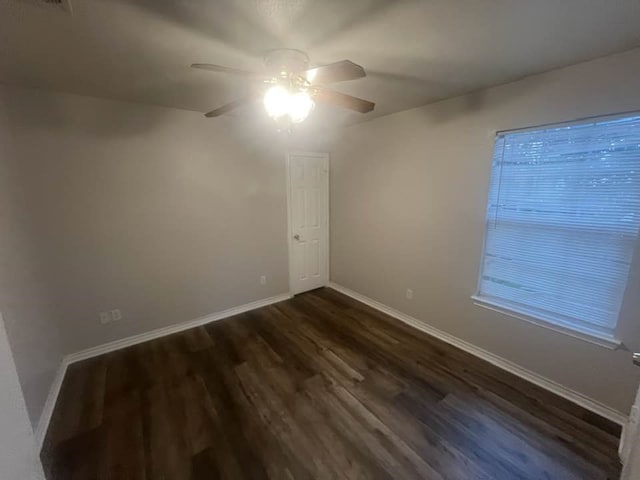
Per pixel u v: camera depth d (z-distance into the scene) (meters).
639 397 0.60
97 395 2.18
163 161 2.83
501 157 2.31
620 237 1.81
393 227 3.28
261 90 1.82
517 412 1.98
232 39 1.52
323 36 1.51
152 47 1.60
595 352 1.94
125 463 1.65
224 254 3.36
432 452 1.70
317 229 4.14
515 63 1.85
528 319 2.25
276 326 3.22
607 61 1.74
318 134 3.87
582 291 2.01
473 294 2.61
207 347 2.82
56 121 2.32
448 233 2.74
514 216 2.30
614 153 1.78
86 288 2.60
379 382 2.30
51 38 1.49
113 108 2.54
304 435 1.83
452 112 2.56
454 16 1.33
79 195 2.48
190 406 2.07
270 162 3.54
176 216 2.98
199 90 2.29
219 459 1.67
